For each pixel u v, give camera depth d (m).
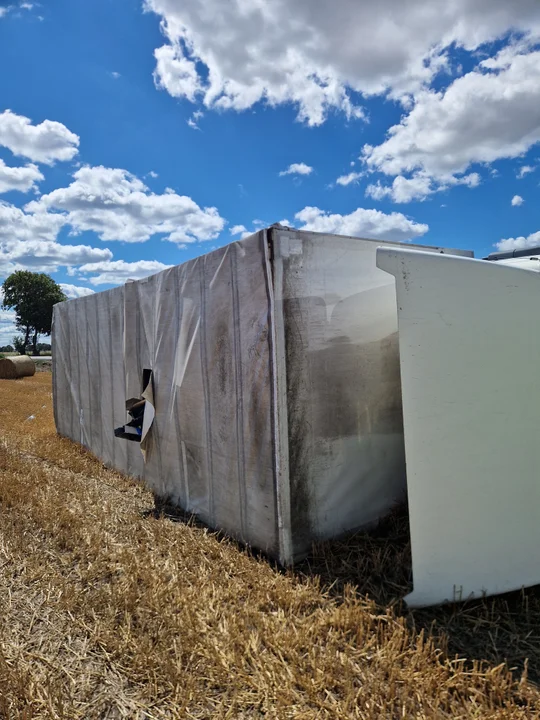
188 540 3.80
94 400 7.02
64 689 2.16
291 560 3.44
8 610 2.85
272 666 2.21
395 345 4.15
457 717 1.91
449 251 4.76
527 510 2.87
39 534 3.99
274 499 3.46
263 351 3.50
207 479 4.29
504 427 2.83
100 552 3.53
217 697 2.10
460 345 2.77
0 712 2.02
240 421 3.80
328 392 3.70
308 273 3.57
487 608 2.75
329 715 1.95
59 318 8.45
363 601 2.75
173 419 4.80
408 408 2.73
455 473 2.77
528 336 2.86
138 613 2.74
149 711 2.04
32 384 20.72
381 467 4.06
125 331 5.90
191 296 4.45
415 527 2.73
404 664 2.25
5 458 6.48
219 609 2.72
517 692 2.05
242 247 3.69
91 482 5.70
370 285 3.96
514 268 2.87
